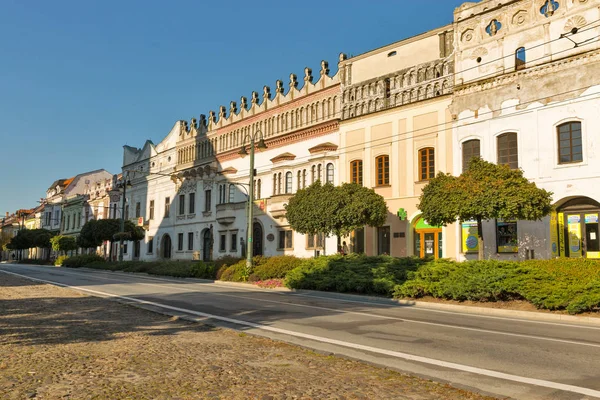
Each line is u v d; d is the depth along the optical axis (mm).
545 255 23562
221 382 6645
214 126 47250
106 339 9992
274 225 38031
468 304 17312
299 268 25594
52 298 18297
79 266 54438
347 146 33219
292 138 37656
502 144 25672
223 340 9984
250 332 11188
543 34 24547
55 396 5918
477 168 21172
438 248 28156
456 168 27297
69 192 85562
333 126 34312
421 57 29828
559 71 23797
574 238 23391
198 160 49188
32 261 75938
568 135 23375
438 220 21922
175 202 52906
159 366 7566
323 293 22047
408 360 8383
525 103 24828
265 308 15797
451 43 28375
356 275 21938
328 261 25266
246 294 21047
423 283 19172
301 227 28609
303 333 11047
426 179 28734
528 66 24969
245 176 42312
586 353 8969
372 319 13375
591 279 16047
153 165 57969
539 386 6809
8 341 9672
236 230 42281
